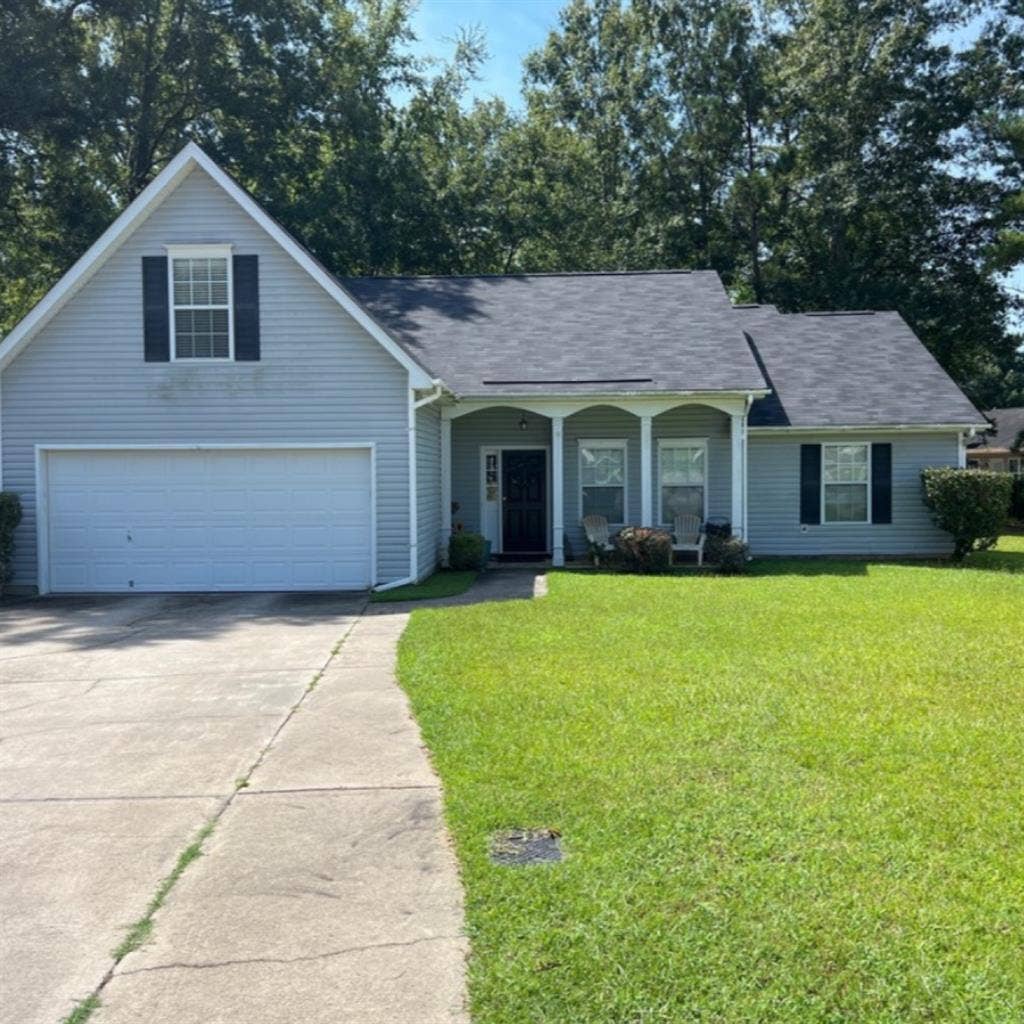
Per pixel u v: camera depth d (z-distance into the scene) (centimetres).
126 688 798
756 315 2172
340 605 1273
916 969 327
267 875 423
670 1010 309
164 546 1457
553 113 3688
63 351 1437
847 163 3077
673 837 436
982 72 3103
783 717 629
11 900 404
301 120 2922
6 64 2289
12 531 1416
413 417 1436
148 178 2847
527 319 1875
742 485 1659
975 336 3197
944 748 561
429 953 353
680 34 3431
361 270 2966
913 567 1625
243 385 1438
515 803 484
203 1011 319
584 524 1762
